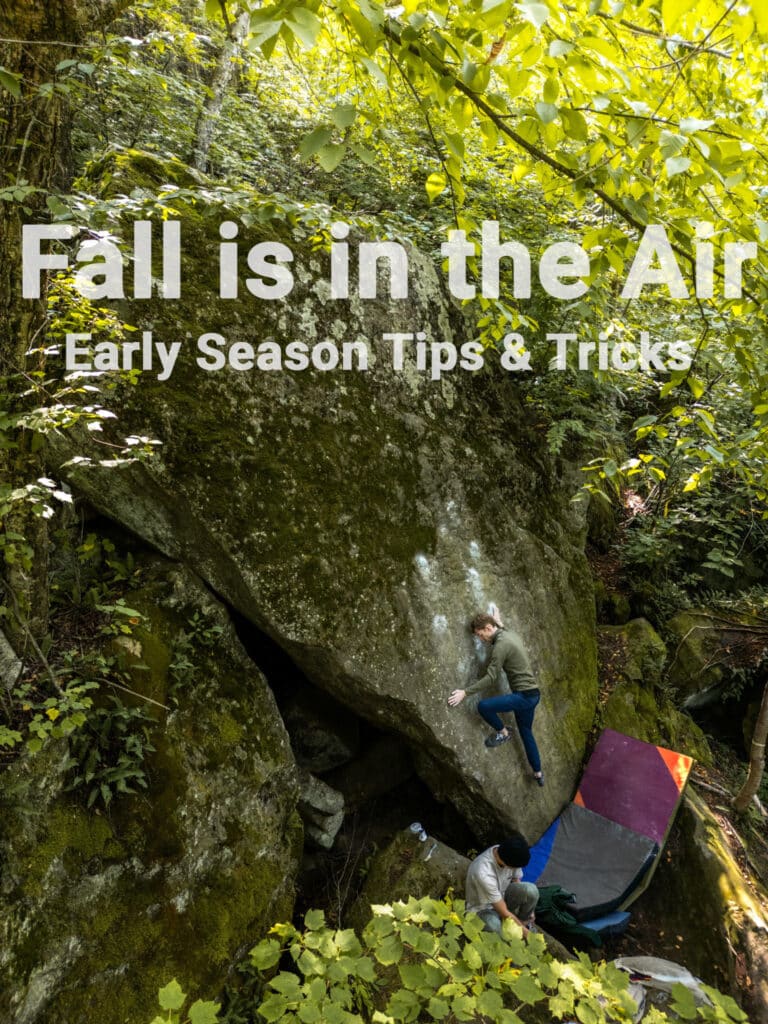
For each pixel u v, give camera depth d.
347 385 4.47
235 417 3.84
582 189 2.04
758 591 7.02
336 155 1.66
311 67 6.16
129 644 3.35
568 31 1.85
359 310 4.62
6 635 2.90
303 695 4.41
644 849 4.56
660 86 2.27
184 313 3.77
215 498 3.62
